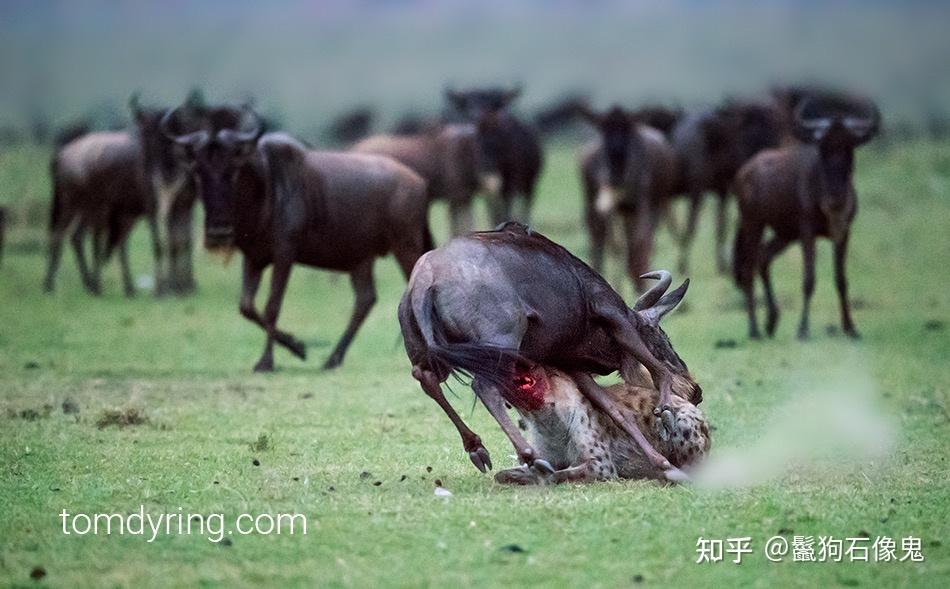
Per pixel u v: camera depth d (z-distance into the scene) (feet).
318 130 599.98
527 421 126.31
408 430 159.02
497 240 124.06
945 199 442.50
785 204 253.65
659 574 95.50
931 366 210.79
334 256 219.61
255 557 99.76
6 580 93.71
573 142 655.76
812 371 207.21
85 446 146.30
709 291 323.16
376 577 94.22
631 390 130.00
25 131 556.92
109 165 325.62
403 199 222.69
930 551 102.37
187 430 158.10
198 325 271.28
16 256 395.14
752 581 94.68
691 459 127.75
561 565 96.89
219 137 209.05
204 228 211.20
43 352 229.86
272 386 195.11
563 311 124.88
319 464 136.87
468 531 104.99
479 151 368.07
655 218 344.08
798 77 522.88
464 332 119.55
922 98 542.98
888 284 324.19
